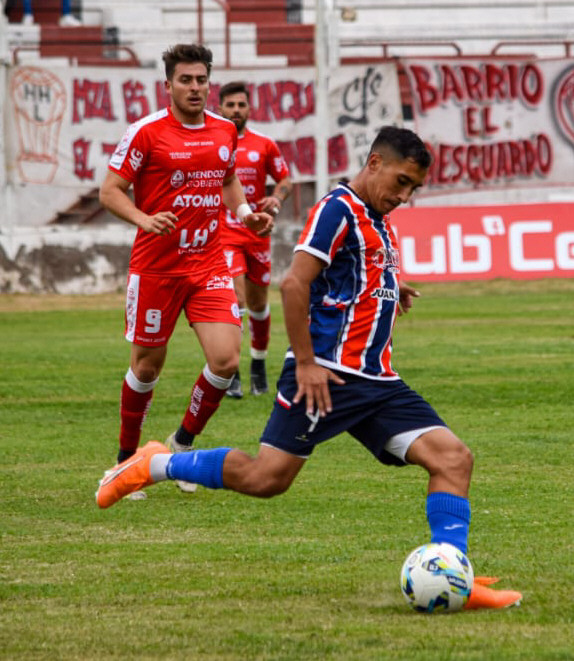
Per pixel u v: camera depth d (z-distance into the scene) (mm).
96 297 68438
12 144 67500
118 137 68688
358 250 15234
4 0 89750
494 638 13273
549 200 70562
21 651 13023
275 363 41656
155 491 22562
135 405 22828
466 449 15250
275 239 70562
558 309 61344
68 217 68938
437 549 14539
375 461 25281
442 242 67812
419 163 15078
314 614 14406
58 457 25875
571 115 70375
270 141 35188
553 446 26359
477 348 44938
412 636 13391
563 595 15133
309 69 68625
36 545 18219
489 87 69938
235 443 26828
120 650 13023
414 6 85000
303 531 19031
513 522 19422
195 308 22500
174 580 16109
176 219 20672
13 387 36469
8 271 68312
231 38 82500
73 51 82812
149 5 91000
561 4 85000
